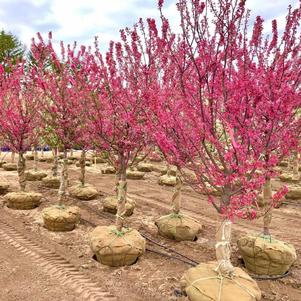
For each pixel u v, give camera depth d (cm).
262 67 410
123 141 610
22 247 689
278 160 394
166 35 391
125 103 593
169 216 820
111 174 1888
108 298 487
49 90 795
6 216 923
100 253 595
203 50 372
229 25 361
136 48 548
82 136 808
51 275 558
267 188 622
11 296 481
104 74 594
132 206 984
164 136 380
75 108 762
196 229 785
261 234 639
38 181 1488
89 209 1045
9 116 891
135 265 613
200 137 392
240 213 376
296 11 378
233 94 378
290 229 953
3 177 1553
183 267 621
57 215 793
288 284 570
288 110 363
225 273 423
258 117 405
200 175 411
